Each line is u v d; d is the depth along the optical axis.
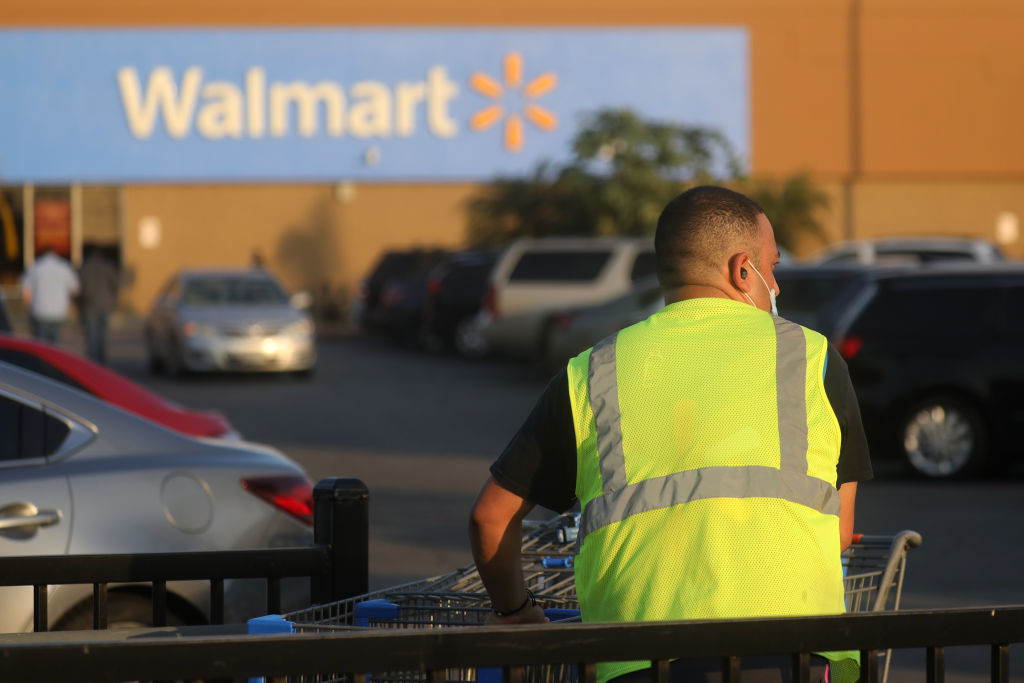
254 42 60.97
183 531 8.77
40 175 60.59
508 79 61.62
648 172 52.88
